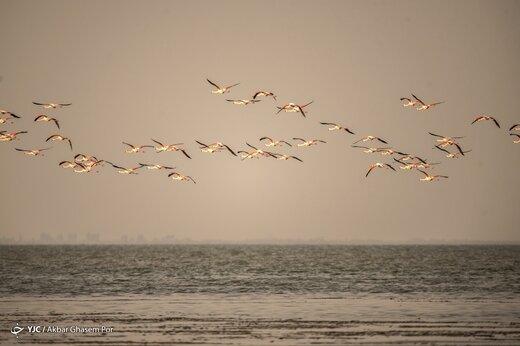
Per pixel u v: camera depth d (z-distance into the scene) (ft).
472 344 119.03
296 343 120.06
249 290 215.31
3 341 123.44
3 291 211.61
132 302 179.83
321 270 317.83
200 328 135.03
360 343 119.75
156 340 123.34
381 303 175.94
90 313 156.76
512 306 168.14
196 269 327.47
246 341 121.90
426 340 122.11
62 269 325.83
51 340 124.26
